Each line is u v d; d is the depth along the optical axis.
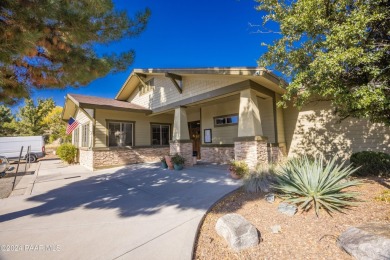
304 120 9.06
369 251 2.21
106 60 5.13
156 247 2.81
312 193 3.71
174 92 10.55
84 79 5.03
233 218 3.14
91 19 4.54
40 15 3.70
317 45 4.78
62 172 9.95
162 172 8.59
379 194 3.97
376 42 4.00
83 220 3.87
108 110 11.12
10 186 7.17
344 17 4.23
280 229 3.11
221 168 8.88
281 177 4.55
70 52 4.60
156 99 11.91
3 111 25.33
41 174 9.51
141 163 12.01
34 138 16.56
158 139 13.59
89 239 3.11
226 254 2.62
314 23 4.43
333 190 3.68
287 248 2.64
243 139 7.32
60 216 4.12
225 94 8.08
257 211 3.87
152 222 3.65
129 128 12.19
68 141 23.05
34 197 5.63
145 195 5.44
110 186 6.67
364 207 3.47
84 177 8.52
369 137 7.34
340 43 4.05
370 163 5.79
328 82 4.23
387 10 3.65
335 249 2.52
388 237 2.29
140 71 11.48
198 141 12.98
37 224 3.73
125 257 2.61
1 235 3.31
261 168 5.80
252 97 7.33
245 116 7.38
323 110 8.51
